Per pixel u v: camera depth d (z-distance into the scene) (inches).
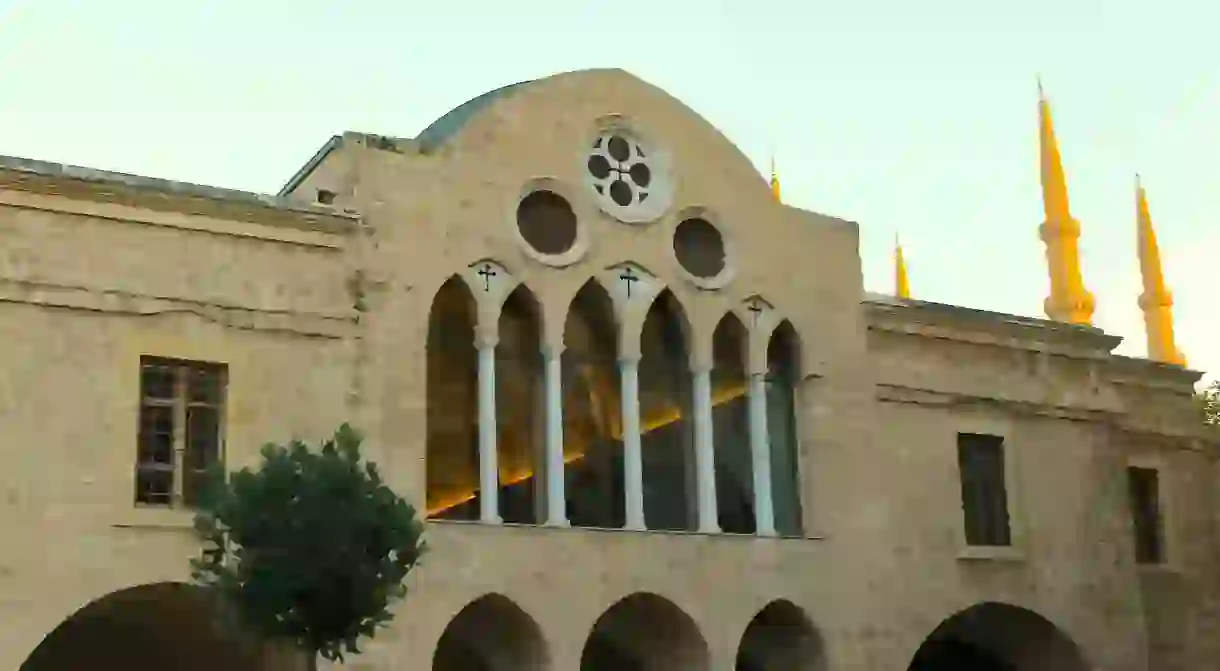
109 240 1200.2
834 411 1553.9
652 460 1477.6
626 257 1454.2
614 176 1486.2
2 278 1146.7
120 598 1236.5
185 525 1177.4
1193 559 1879.9
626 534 1376.7
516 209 1405.0
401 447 1284.4
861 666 1492.4
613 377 1466.5
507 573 1304.1
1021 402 1706.4
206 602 1226.0
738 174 1561.3
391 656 1229.7
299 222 1284.4
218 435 1219.2
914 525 1581.0
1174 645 1820.9
